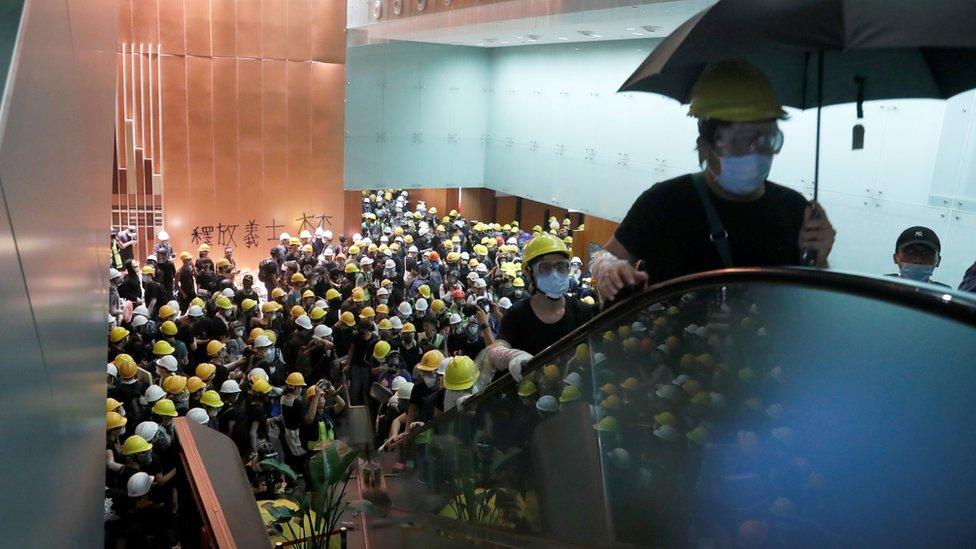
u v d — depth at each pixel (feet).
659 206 7.97
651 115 61.82
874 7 6.22
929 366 3.84
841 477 4.46
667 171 60.85
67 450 8.71
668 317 6.84
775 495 5.12
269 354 38.06
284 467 25.61
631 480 7.59
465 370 20.95
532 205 93.76
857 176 27.20
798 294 4.88
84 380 11.68
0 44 7.18
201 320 41.37
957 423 3.67
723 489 5.83
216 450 20.13
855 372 4.35
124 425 27.45
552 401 9.83
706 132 7.30
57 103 10.28
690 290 6.19
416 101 79.25
